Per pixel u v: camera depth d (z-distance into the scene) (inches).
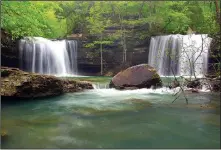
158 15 923.4
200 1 836.6
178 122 287.9
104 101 404.5
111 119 300.7
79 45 889.5
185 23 893.2
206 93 447.8
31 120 295.3
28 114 322.7
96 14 940.6
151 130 262.2
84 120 297.7
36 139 234.2
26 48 714.2
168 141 234.1
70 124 280.5
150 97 434.6
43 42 780.6
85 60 886.4
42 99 413.7
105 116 314.5
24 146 217.2
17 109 347.6
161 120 295.4
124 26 906.7
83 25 965.8
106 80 629.9
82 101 404.8
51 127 270.5
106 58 885.8
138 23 901.2
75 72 885.2
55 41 823.7
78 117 310.0
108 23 922.1
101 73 882.1
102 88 531.8
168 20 909.2
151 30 888.9
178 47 776.3
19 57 698.8
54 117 309.4
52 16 971.9
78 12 1003.9
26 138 235.8
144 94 462.9
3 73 402.9
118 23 923.4
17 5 551.5
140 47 873.5
